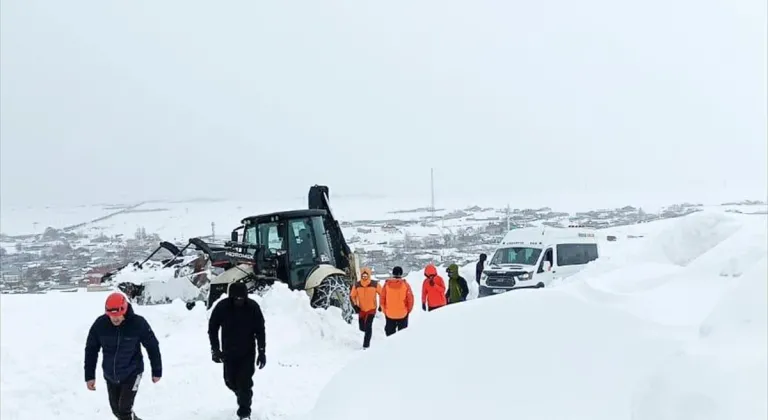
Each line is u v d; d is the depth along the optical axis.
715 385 3.37
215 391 8.42
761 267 4.20
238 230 15.72
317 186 16.12
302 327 11.80
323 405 5.36
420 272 20.73
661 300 5.45
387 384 5.10
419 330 5.54
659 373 3.86
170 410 7.67
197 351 10.20
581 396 4.24
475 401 4.58
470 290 20.89
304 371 9.59
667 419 3.44
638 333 4.59
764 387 3.19
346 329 12.34
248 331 7.19
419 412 4.68
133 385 6.50
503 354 4.86
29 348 10.15
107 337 6.45
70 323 12.41
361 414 4.89
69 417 7.54
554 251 18.94
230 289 7.25
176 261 13.98
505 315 5.23
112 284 13.37
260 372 9.43
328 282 13.94
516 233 19.95
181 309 12.20
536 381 4.51
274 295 12.49
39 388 8.24
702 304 5.14
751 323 3.79
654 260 11.78
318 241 14.77
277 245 14.68
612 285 6.59
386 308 11.55
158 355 6.64
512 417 4.32
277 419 7.24
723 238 10.85
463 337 5.20
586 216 60.44
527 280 18.22
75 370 8.82
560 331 4.85
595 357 4.50
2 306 14.12
